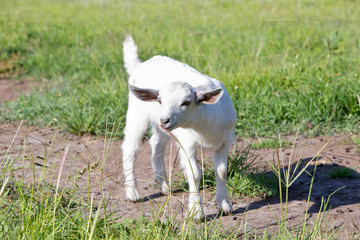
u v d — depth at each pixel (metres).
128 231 5.41
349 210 6.32
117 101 10.98
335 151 8.81
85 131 10.23
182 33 17.77
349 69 11.75
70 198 5.80
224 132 6.55
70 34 19.61
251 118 10.20
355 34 16.22
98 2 30.39
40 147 9.30
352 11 23.14
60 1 31.95
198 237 5.27
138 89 6.21
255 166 8.16
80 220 5.25
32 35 19.19
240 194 7.18
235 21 22.23
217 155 6.63
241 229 5.85
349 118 10.20
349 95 10.41
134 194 7.00
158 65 7.46
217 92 5.91
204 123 6.22
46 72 15.34
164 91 6.00
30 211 5.07
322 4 25.75
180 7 27.83
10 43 18.08
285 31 17.83
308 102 10.52
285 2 26.95
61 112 10.76
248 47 15.73
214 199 7.04
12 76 15.67
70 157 8.73
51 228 5.02
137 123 7.44
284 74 11.80
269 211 6.46
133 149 7.41
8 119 11.18
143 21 21.75
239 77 11.77
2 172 6.40
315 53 13.70
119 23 21.30
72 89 12.62
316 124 10.09
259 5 27.17
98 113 10.55
